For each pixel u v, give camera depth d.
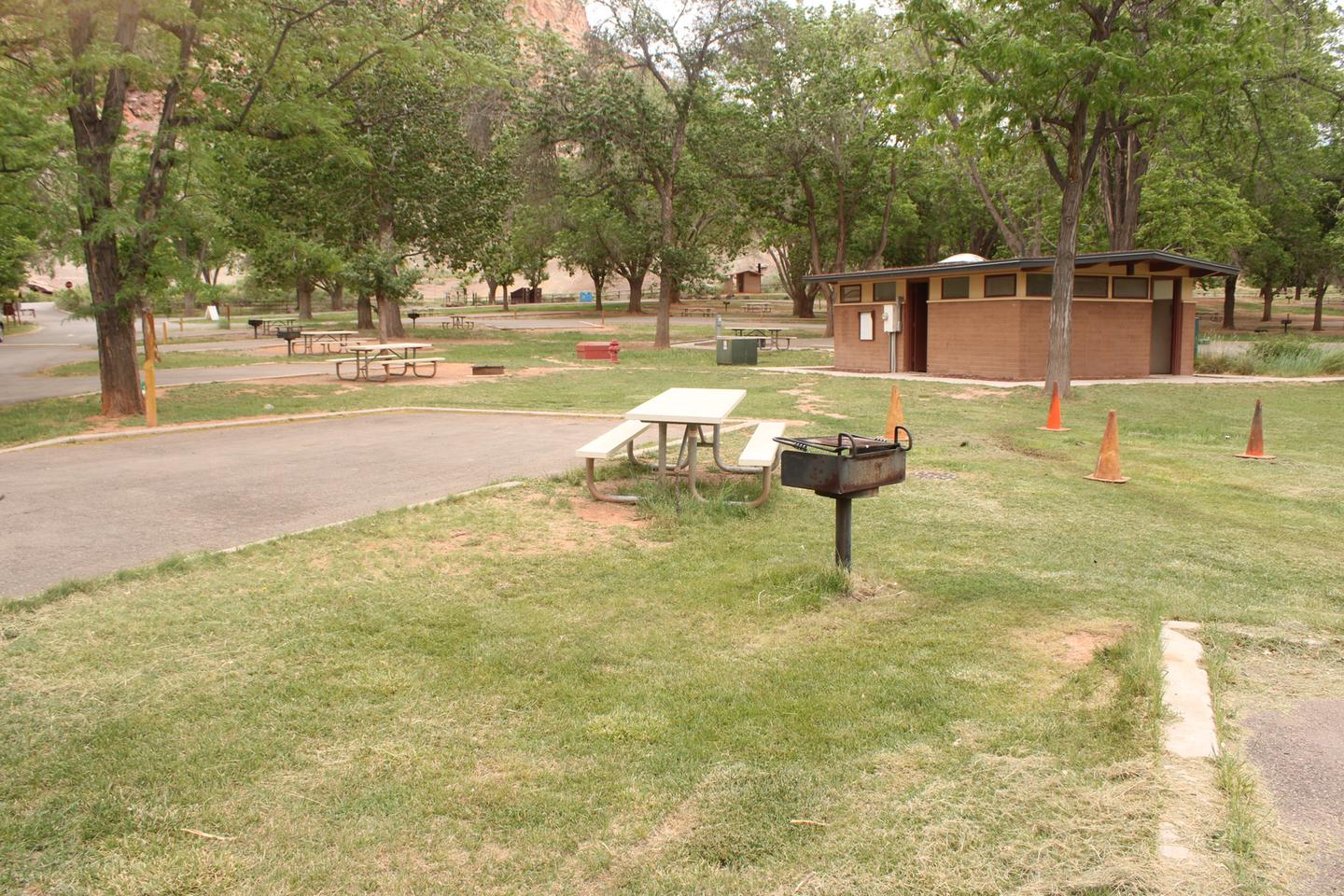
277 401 15.28
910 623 4.65
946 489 8.10
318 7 14.62
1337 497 8.05
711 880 2.60
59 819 2.92
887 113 31.16
